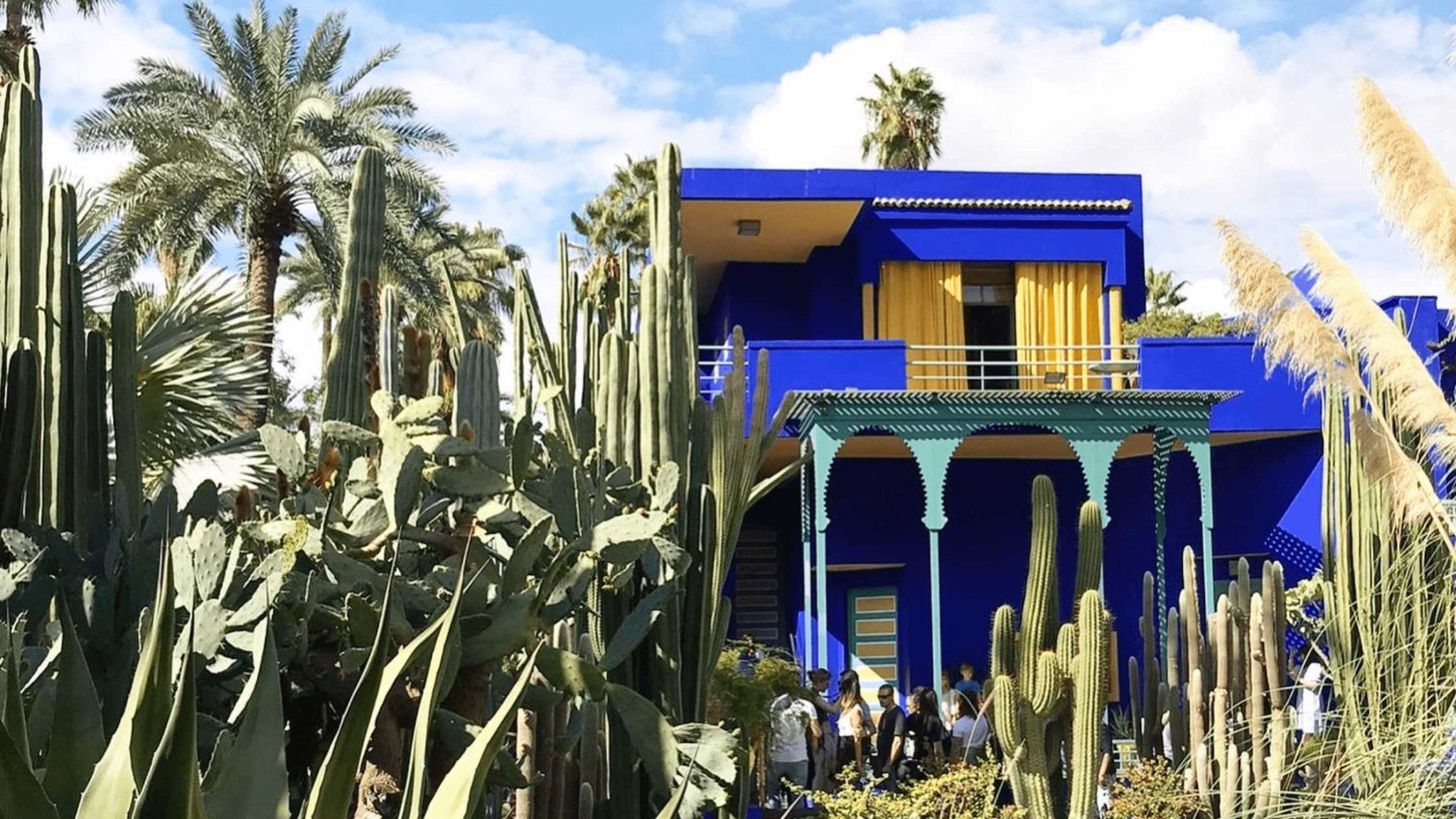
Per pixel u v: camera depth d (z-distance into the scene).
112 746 2.04
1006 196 18.83
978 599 18.58
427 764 3.50
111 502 4.87
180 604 3.32
